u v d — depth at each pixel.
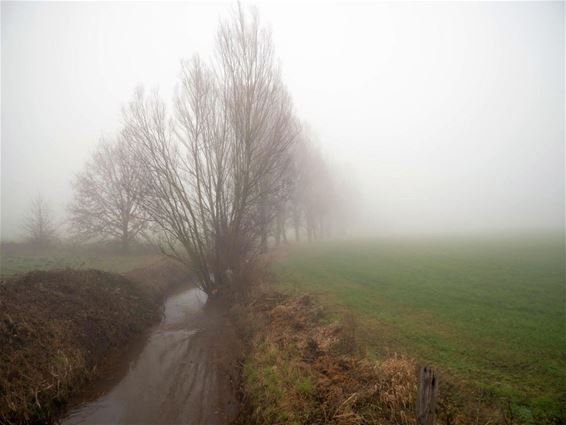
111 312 14.25
